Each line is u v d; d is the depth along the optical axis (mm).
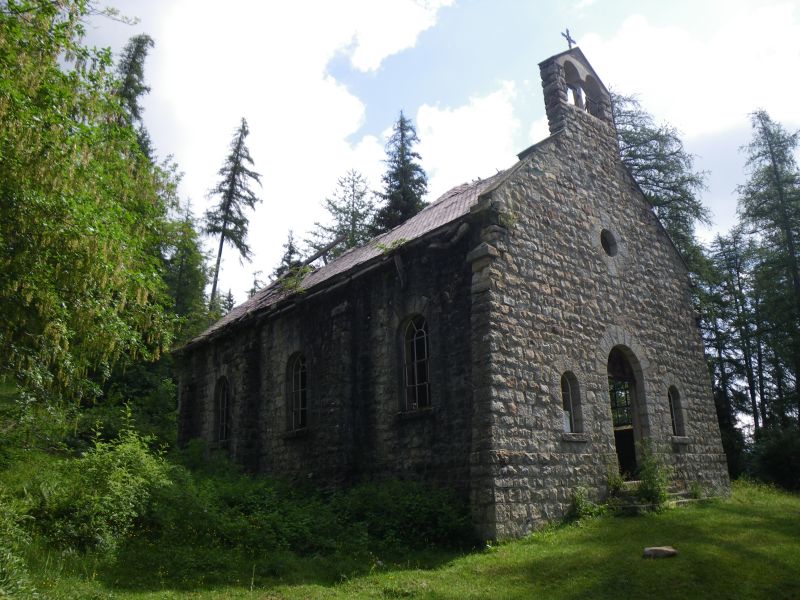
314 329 16219
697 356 16750
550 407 12156
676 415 15656
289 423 16734
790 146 25422
